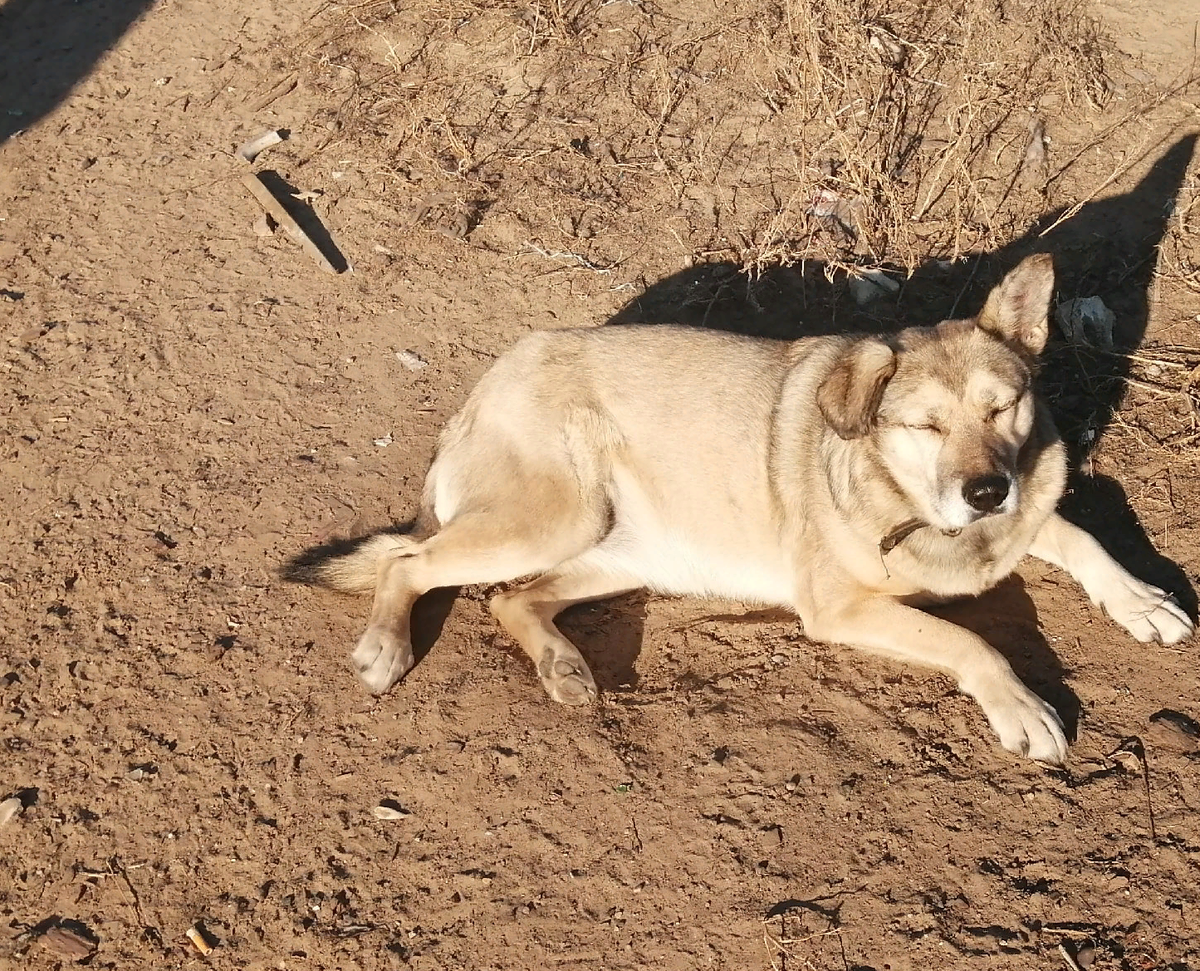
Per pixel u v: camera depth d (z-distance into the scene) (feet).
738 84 12.95
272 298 12.09
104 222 12.73
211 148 13.19
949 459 9.61
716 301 11.75
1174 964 8.94
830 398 9.75
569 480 10.37
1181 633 9.75
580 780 9.75
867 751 9.68
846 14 12.94
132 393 11.60
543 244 12.18
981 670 9.64
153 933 9.50
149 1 15.61
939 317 11.50
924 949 9.09
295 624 10.44
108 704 10.21
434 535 10.40
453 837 9.64
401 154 12.87
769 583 10.36
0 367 11.82
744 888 9.35
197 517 10.94
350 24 14.23
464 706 10.06
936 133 12.45
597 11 13.66
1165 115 12.27
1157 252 11.44
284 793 9.84
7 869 9.72
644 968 9.21
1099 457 10.54
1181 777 9.37
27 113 13.84
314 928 9.45
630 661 10.25
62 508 11.03
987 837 9.34
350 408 11.42
